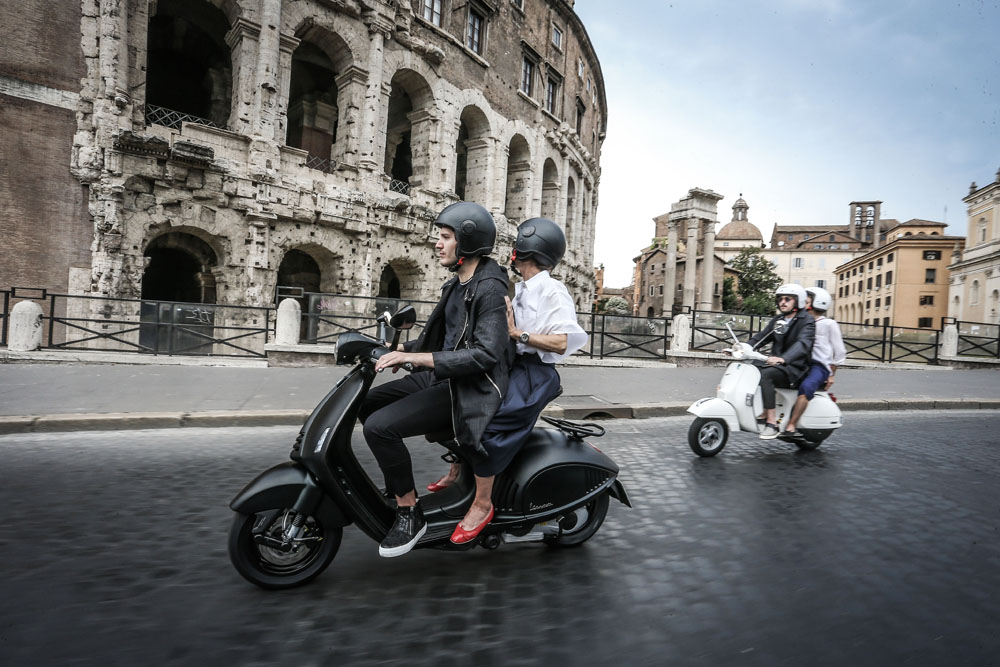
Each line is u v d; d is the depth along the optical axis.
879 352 17.67
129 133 13.79
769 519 3.79
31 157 13.43
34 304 10.37
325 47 18.64
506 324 2.63
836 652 2.22
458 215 2.66
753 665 2.12
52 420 5.70
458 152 29.02
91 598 2.46
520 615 2.44
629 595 2.66
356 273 18.55
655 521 3.71
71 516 3.45
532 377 2.82
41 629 2.20
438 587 2.70
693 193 43.75
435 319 2.97
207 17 18.97
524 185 27.31
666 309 45.69
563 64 30.38
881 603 2.65
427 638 2.23
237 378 8.93
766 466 5.29
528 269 2.96
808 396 5.84
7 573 2.67
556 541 3.24
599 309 81.56
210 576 2.72
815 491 4.49
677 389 9.68
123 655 2.04
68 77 13.78
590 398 8.36
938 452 6.11
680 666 2.09
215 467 4.65
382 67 19.06
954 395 10.38
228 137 15.69
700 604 2.59
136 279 14.41
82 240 13.98
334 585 2.69
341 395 2.63
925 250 62.59
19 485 4.01
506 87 25.14
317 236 17.50
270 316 16.03
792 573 2.96
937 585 2.86
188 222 15.03
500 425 2.71
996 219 44.62
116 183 13.94
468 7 22.86
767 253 101.38
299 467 2.61
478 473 2.72
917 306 63.06
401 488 2.65
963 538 3.53
